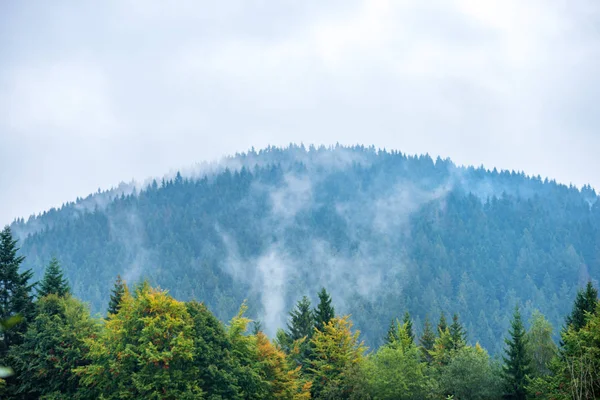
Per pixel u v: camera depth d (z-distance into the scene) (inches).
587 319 1784.0
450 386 2107.5
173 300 1844.2
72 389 1903.3
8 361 1923.0
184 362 1755.7
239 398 1785.2
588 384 1300.4
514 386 2191.2
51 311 2096.5
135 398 1676.9
